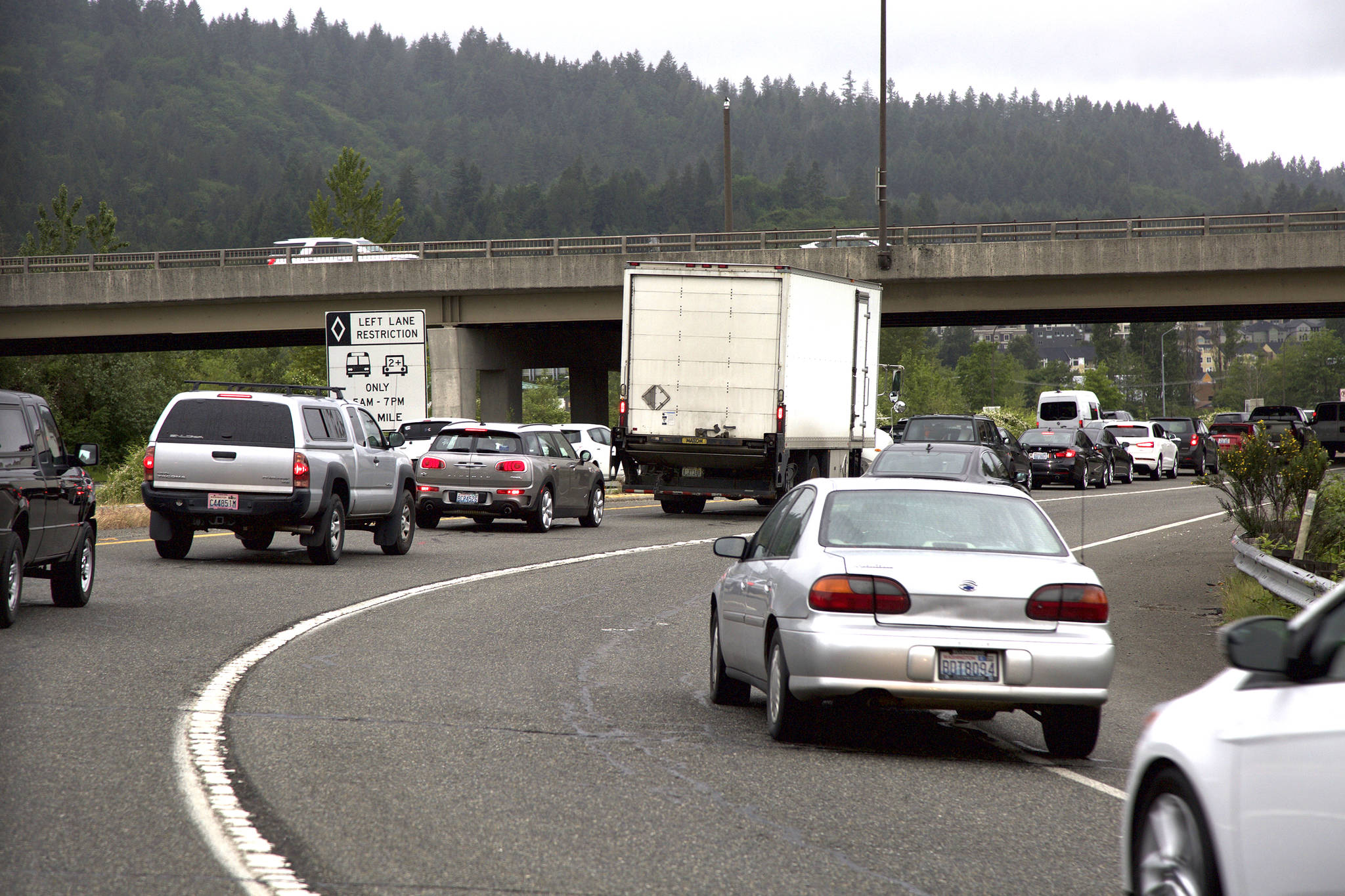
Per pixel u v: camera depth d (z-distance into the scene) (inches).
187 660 778.8
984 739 657.0
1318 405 4645.7
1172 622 1097.4
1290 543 1251.2
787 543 657.0
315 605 1035.3
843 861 435.2
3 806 470.9
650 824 472.1
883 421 4845.0
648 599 1139.9
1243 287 3427.7
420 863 420.5
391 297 4003.4
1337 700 292.0
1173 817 342.0
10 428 879.7
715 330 1973.4
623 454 2016.5
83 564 984.3
